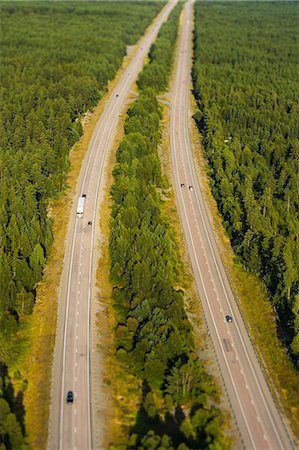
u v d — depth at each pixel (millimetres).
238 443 93188
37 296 122812
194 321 121438
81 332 112750
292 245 133875
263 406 100812
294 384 106812
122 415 95312
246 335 118125
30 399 97375
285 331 119062
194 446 88000
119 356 106250
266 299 128750
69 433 91062
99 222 151875
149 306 114250
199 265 140625
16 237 130375
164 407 97688
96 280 128750
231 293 131000
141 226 139625
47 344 109500
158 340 105500
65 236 144875
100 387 100125
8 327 109312
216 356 111875
